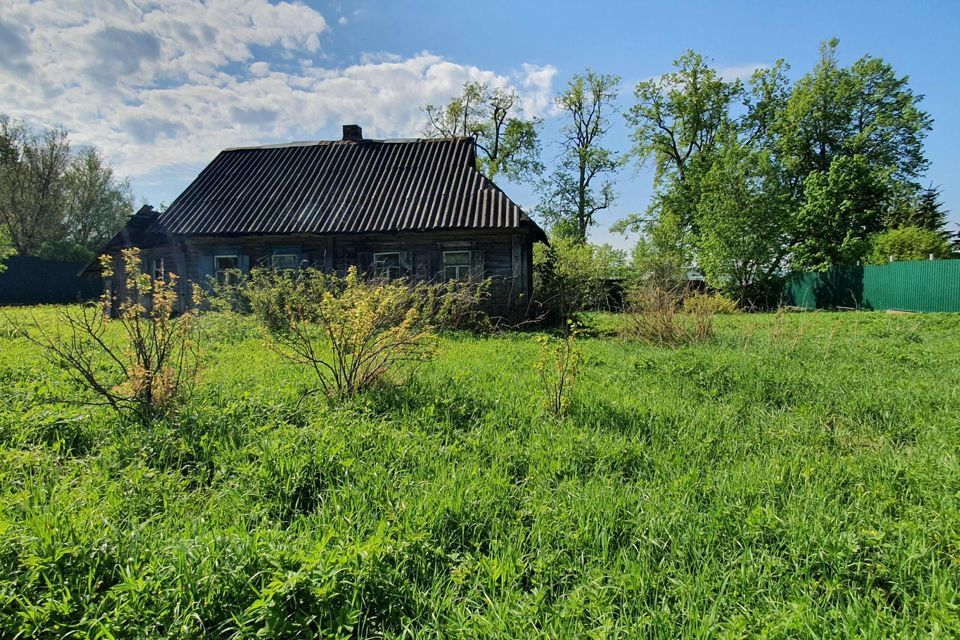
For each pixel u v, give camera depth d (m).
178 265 15.70
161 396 4.50
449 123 35.94
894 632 1.99
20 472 3.18
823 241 28.44
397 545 2.37
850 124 31.23
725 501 3.02
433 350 5.94
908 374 6.90
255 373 6.27
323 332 7.68
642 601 2.18
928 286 20.34
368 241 14.98
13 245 35.22
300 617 1.96
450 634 1.97
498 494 3.07
